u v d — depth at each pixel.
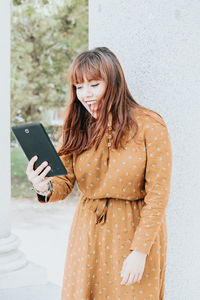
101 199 1.65
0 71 3.54
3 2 3.51
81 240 1.67
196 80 2.09
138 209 1.61
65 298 1.75
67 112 1.71
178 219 2.07
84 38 8.92
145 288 1.58
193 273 2.13
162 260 1.65
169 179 1.52
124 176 1.56
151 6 1.98
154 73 2.00
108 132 1.60
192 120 2.09
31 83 9.43
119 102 1.57
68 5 8.69
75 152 1.68
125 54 2.10
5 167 3.63
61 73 9.25
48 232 5.83
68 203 8.05
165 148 1.52
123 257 1.58
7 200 3.65
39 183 1.67
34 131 1.61
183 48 2.04
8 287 3.48
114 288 1.60
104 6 2.19
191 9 2.04
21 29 9.01
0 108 3.56
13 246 3.59
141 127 1.54
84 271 1.63
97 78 1.54
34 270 3.61
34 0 8.80
